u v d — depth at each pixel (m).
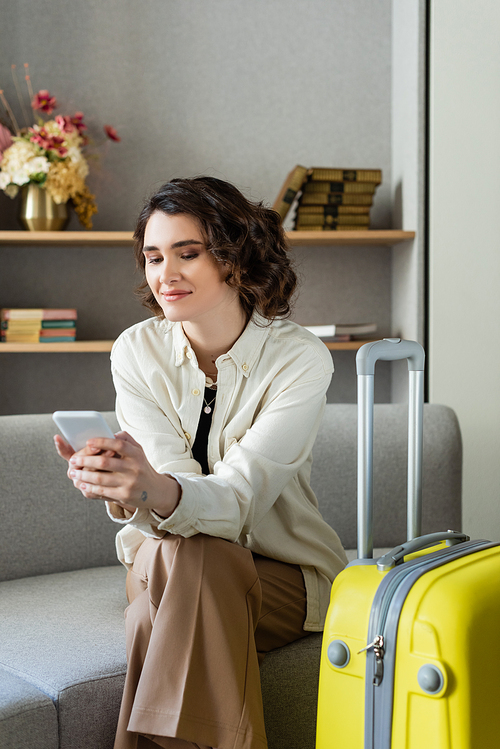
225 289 1.20
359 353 1.09
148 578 1.06
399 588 0.93
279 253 1.29
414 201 2.39
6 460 1.63
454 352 2.33
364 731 0.93
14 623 1.29
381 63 2.68
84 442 0.95
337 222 2.43
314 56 2.67
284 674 1.19
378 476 1.89
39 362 2.64
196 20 2.64
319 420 1.33
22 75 2.60
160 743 0.97
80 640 1.20
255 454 1.17
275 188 2.67
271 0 2.65
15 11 2.59
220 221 1.14
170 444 1.25
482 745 0.89
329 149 2.68
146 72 2.63
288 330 1.31
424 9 2.33
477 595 0.91
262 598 1.19
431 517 1.92
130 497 0.95
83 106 2.62
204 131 2.65
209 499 1.06
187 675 0.97
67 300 2.64
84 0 2.61
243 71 2.65
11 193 2.35
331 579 1.33
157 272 1.16
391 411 1.95
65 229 2.50
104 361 2.66
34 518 1.65
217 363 1.26
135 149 2.64
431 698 0.88
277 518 1.32
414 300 2.40
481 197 2.32
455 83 2.31
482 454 2.34
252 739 0.95
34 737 0.98
